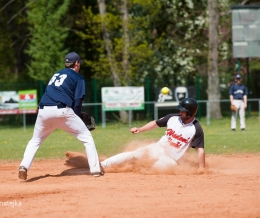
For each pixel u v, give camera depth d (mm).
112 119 78812
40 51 85000
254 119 74812
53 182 24438
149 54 83562
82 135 25406
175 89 71062
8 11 103375
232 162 31734
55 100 24797
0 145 45938
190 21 91625
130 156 27062
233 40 73875
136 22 85500
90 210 18266
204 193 20688
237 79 55562
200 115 77625
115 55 83250
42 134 25469
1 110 67250
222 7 89250
